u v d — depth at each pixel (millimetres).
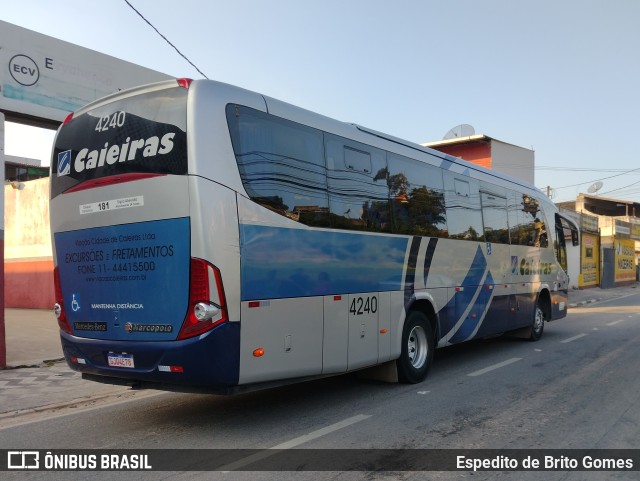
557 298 13414
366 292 6906
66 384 8078
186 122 5184
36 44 10406
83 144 6020
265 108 5785
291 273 5793
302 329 5898
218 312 5059
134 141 5531
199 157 5105
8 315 16906
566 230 14430
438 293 8508
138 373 5438
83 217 5922
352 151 6926
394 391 7453
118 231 5582
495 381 8078
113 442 5461
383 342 7199
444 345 8711
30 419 6434
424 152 8531
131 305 5492
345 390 7543
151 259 5328
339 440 5383
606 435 5531
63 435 5734
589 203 48844
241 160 5414
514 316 11086
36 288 18969
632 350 10953
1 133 8938
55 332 13141
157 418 6324
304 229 6012
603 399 6973
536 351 10883
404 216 7816
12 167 23562
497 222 10594
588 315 18656
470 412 6379
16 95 10102
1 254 9086
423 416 6207
